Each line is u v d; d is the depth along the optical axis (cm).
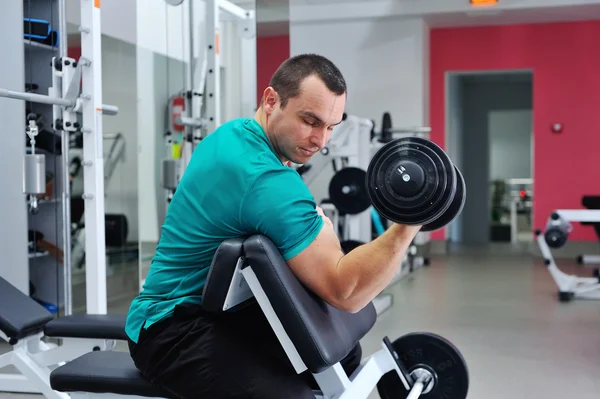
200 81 367
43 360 206
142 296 154
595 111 765
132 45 550
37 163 252
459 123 1053
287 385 141
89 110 261
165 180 394
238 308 150
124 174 564
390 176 130
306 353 138
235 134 145
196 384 143
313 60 139
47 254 367
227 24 363
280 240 138
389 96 771
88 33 258
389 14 736
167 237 152
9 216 356
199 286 147
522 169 1135
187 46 376
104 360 164
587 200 628
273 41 356
